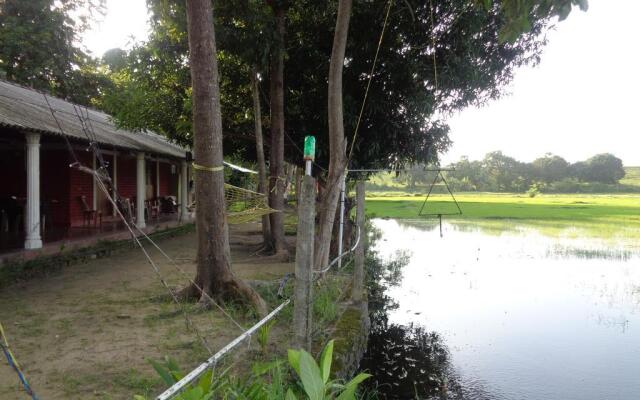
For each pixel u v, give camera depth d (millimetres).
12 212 11500
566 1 3877
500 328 7465
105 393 3654
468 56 9492
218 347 4602
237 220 8734
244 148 13164
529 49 10141
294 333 3490
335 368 4555
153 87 11492
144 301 6293
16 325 5289
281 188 10227
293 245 12312
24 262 7863
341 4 7195
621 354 6328
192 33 5910
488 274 11766
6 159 12664
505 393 5223
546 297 9430
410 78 9477
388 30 9438
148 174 17734
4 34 12445
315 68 10547
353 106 9617
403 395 5184
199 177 6035
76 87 13531
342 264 9555
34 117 9086
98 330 5125
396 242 18438
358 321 6094
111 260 9766
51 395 3617
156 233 13219
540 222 27531
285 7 9453
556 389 5316
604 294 9695
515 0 3957
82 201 13305
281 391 2875
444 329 7402
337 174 7473
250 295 5879
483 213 31188
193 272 8445
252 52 9094
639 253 15297
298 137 11430
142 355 4418
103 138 10609
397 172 11164
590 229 23656
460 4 8781
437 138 10977
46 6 12539
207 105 5953
